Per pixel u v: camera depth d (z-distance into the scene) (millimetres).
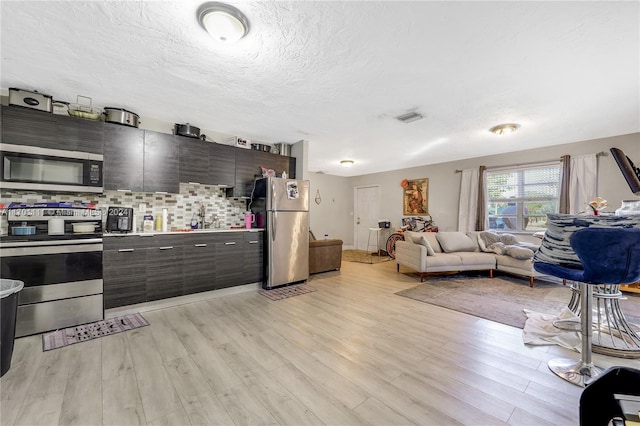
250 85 2516
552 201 4730
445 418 1384
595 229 1493
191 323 2596
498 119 3412
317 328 2502
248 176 3941
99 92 2646
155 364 1867
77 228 2623
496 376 1756
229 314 2844
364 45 1931
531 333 2373
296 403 1492
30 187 2434
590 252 1517
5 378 1688
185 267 3146
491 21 1690
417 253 4387
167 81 2436
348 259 6551
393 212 7305
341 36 1832
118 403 1474
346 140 4375
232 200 4023
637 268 1479
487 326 2564
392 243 6762
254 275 3742
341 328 2506
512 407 1465
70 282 2463
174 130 3420
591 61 2127
